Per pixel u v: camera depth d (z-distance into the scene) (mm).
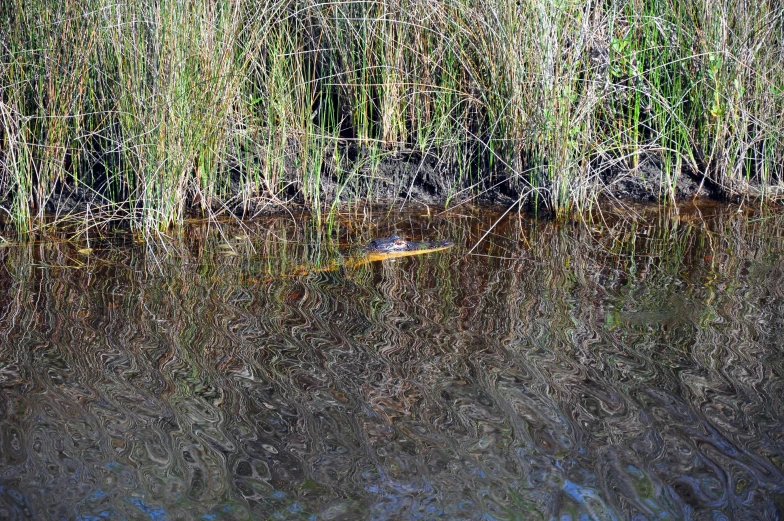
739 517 2730
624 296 4527
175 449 3150
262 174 6535
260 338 4039
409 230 5801
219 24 6102
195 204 6262
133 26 5824
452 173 6719
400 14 6684
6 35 6262
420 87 6840
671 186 6551
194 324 4195
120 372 3703
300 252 5340
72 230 5746
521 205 6223
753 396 3439
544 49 6273
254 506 2838
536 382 3594
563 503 2828
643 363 3740
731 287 4629
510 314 4301
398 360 3811
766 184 6434
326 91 6988
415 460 3080
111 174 6344
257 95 6785
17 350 3891
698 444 3125
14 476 2979
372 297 4555
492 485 2932
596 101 6355
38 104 6137
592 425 3268
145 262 5133
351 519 2771
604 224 5891
